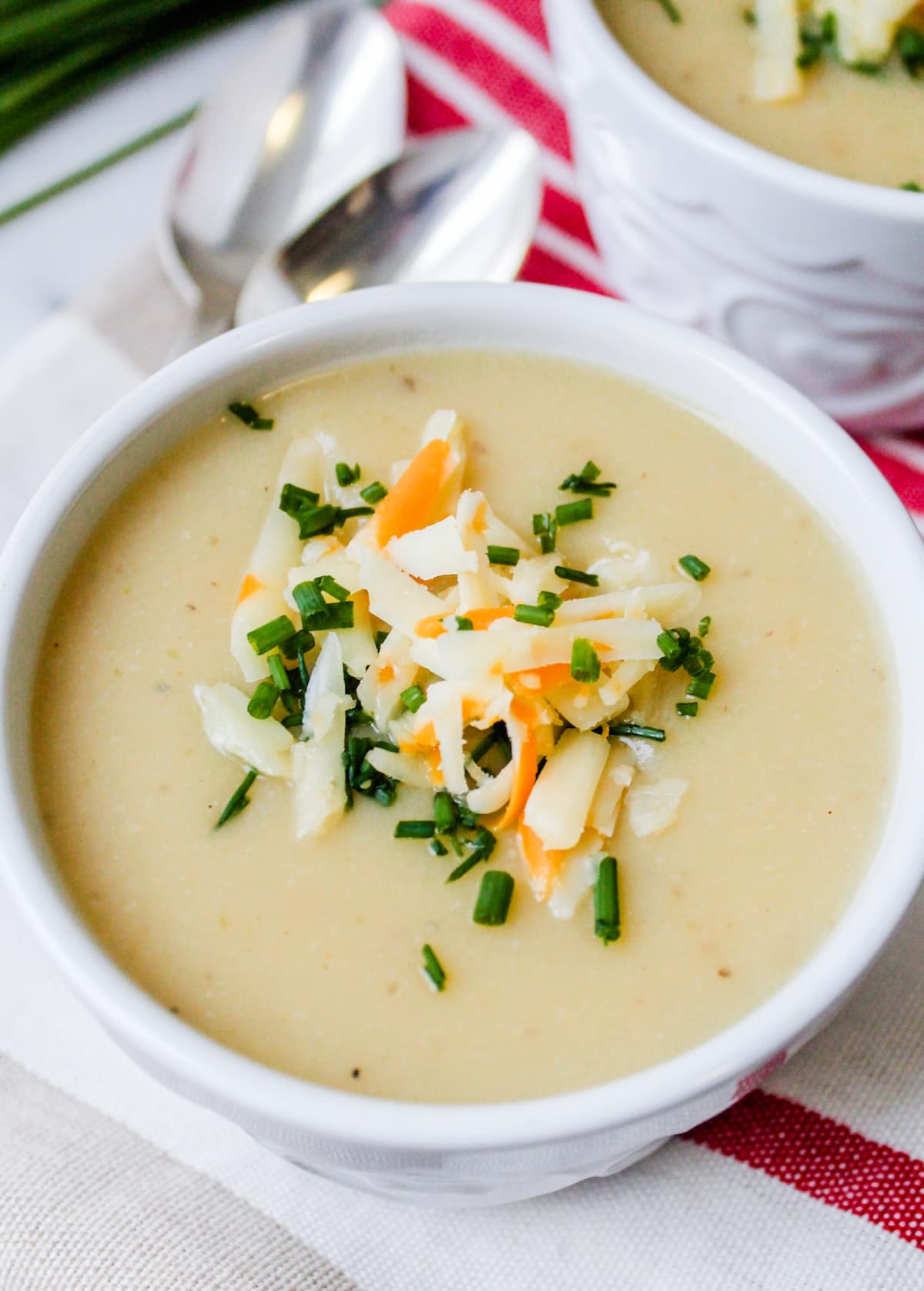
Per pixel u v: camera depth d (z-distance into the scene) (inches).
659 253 13.7
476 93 15.8
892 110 13.7
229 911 10.7
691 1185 11.5
